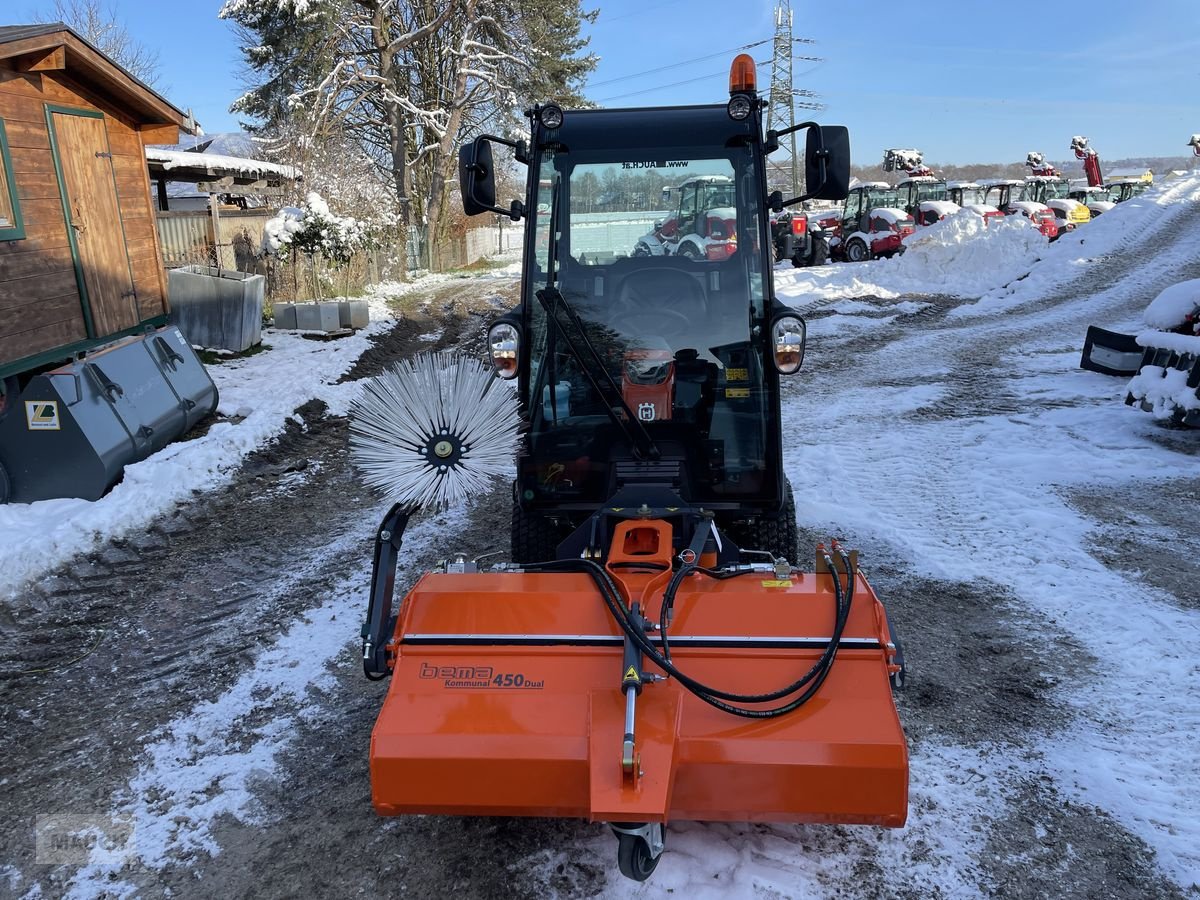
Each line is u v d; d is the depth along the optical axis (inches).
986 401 400.8
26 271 349.7
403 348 580.7
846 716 107.6
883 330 606.9
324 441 358.9
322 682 177.3
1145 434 331.3
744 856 122.6
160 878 125.3
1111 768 142.6
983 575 218.4
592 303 174.6
